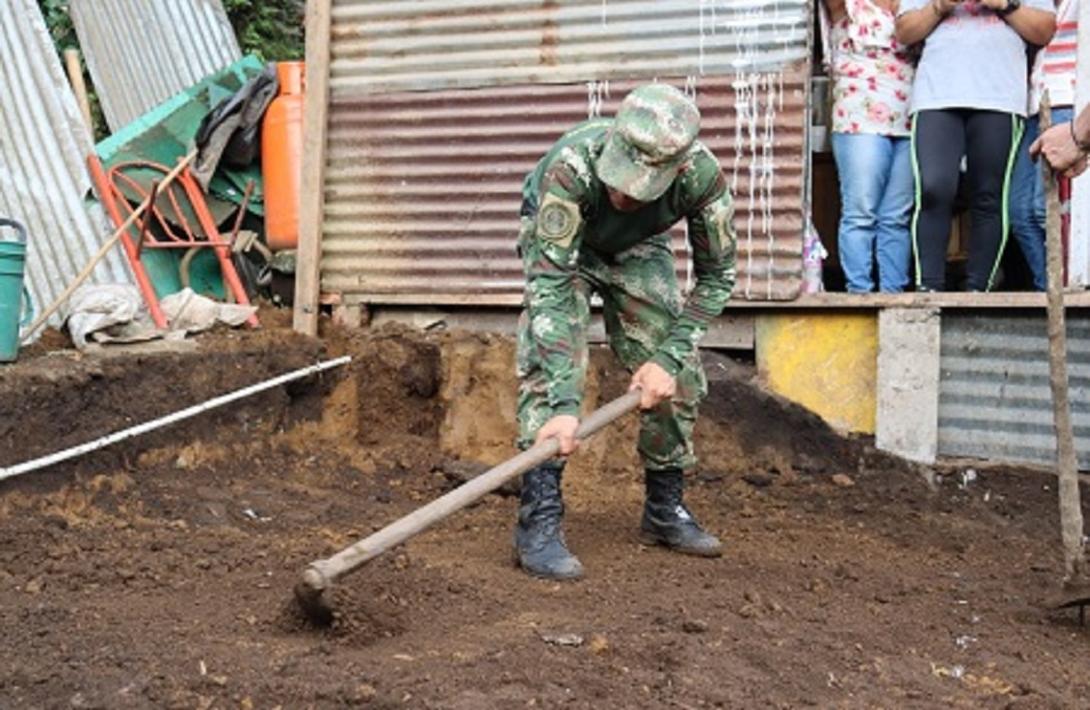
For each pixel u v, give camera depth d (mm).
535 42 7215
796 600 4738
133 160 8172
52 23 10086
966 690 3941
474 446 7285
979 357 6520
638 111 4184
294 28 11258
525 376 4906
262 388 6574
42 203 7996
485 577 4805
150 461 6078
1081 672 4133
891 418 6594
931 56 6441
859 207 6727
